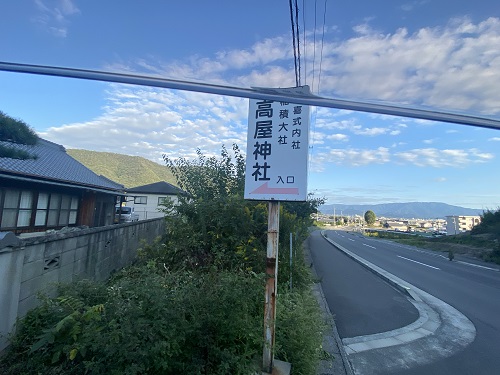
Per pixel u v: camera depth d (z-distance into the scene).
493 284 10.20
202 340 2.56
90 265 5.40
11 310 3.00
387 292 8.21
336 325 5.50
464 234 28.39
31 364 2.29
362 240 33.59
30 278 3.48
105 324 2.14
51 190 12.74
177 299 2.59
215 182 6.85
